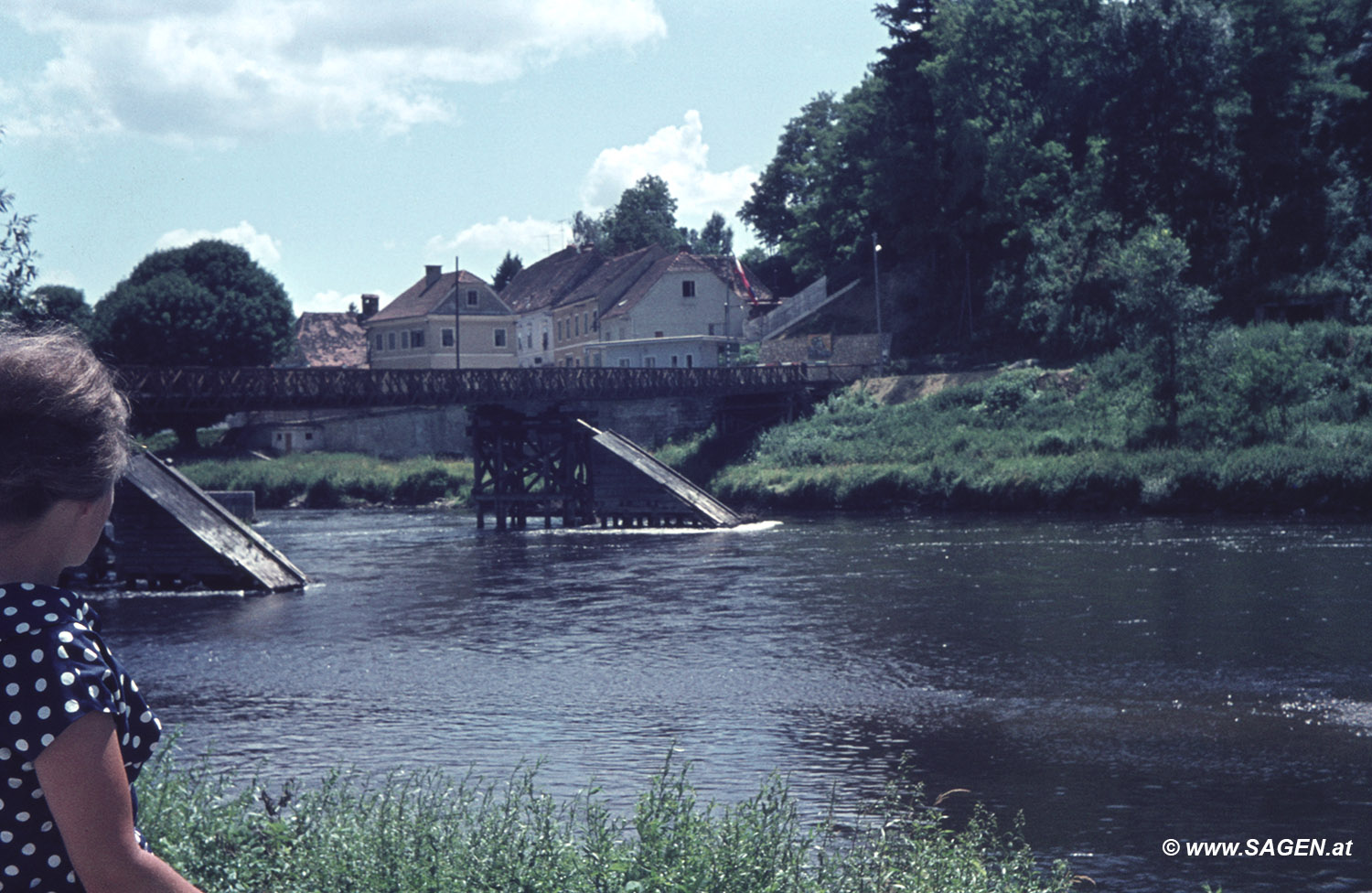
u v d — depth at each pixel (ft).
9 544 6.06
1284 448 146.72
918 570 98.12
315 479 219.00
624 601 86.17
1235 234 215.51
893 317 251.39
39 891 5.71
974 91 232.12
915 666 58.59
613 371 196.34
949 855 23.07
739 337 282.36
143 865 5.65
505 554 124.88
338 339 374.63
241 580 96.84
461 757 42.14
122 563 100.83
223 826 22.49
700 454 219.20
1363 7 238.48
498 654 65.41
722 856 19.38
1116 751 41.60
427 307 306.96
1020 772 39.14
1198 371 165.78
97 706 5.63
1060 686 52.70
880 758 41.50
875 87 250.98
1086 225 226.99
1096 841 31.94
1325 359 172.24
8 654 5.57
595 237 455.22
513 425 161.99
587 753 42.50
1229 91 218.79
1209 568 90.89
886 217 246.47
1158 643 61.72
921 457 183.21
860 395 219.61
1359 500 136.67
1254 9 219.82
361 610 84.48
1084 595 80.02
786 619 75.41
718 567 106.22
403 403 162.81
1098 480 155.84
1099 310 213.25
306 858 20.36
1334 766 38.91
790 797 36.04
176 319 260.21
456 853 20.10
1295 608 70.49
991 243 241.14
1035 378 197.36
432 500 217.77
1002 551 110.42
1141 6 222.89
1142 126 224.53
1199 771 38.68
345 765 40.78
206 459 245.04
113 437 6.33
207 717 50.03
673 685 55.57
